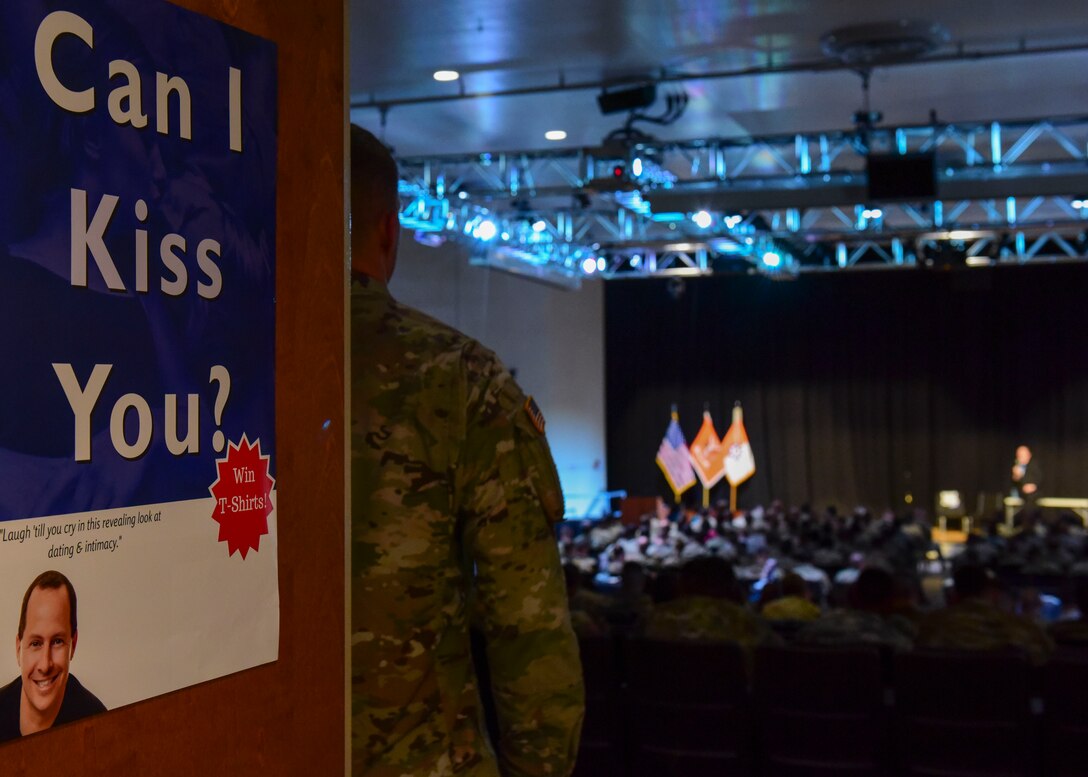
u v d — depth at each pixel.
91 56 1.00
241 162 1.18
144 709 1.04
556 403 21.33
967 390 22.84
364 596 1.52
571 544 13.90
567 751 1.55
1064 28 8.94
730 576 5.41
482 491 1.56
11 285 0.92
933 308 23.00
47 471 0.94
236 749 1.16
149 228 1.06
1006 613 5.29
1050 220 14.77
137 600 1.03
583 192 12.61
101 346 1.00
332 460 1.33
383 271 1.75
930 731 4.65
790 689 4.84
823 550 13.22
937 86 10.80
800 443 23.45
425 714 1.53
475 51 9.30
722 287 23.72
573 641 1.57
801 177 11.96
